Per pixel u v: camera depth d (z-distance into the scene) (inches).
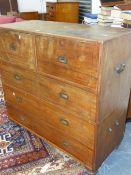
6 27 60.7
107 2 77.5
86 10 129.4
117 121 60.7
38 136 71.3
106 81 46.6
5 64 68.7
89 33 48.8
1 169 61.4
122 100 59.6
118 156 66.2
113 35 46.2
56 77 53.1
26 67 60.7
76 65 46.9
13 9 178.9
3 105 95.1
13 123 82.1
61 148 63.9
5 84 74.0
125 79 56.4
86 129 52.6
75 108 52.6
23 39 56.6
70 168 61.4
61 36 46.7
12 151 68.1
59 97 55.4
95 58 42.6
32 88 62.8
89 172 59.8
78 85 48.7
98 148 54.2
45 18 165.8
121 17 70.3
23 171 60.7
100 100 46.9
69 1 153.0
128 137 74.3
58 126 60.7
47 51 51.8
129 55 53.8
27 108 69.4
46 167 61.9
